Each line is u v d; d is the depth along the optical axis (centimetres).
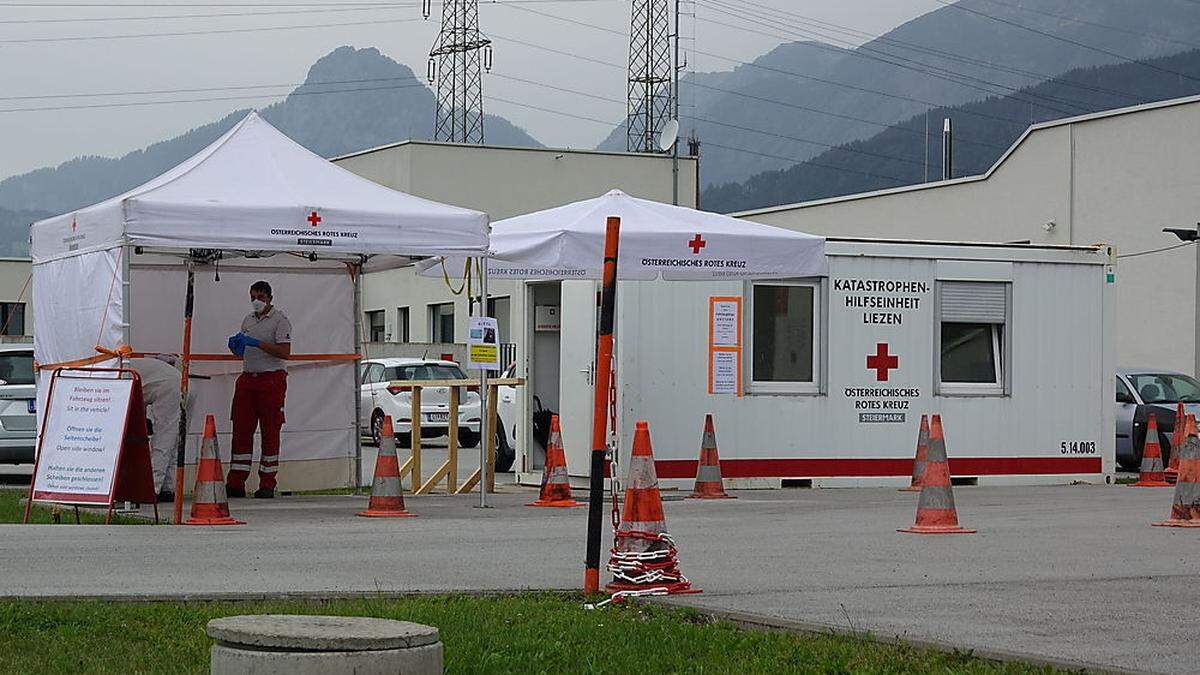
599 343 861
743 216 4875
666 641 725
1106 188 3675
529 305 1912
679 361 1783
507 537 1196
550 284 1922
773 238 1611
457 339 5034
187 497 1553
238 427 1578
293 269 1659
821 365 1850
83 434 1268
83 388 1277
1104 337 1980
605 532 1248
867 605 850
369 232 1384
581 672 668
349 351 1702
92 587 882
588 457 1803
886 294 1880
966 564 1038
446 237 1415
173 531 1217
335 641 543
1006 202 3959
